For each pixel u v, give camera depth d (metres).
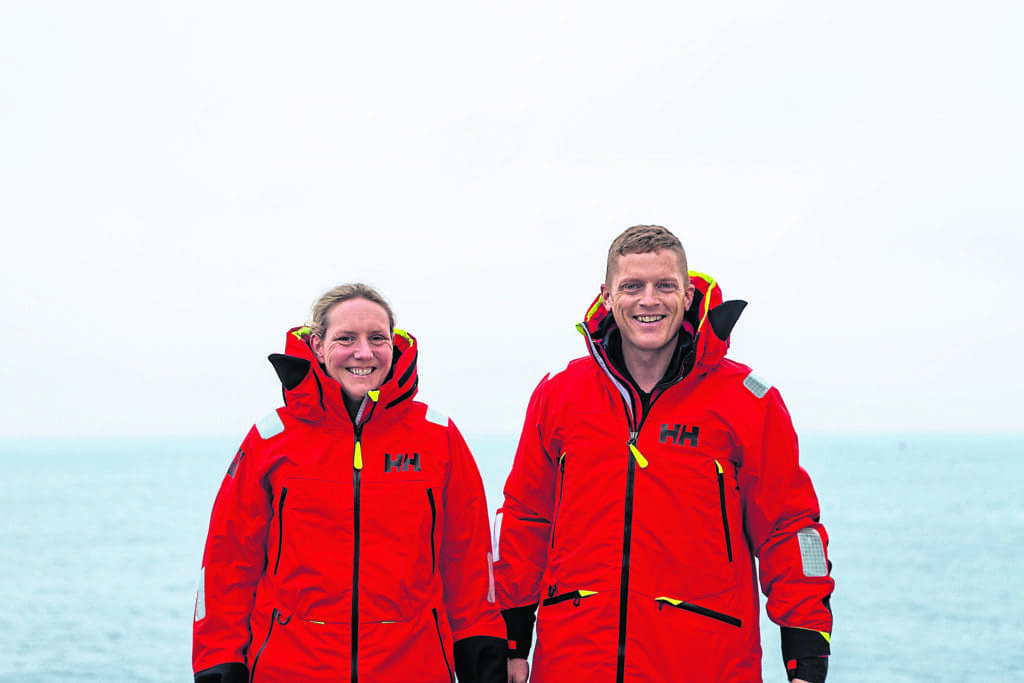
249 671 2.64
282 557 2.64
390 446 2.71
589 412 2.77
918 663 19.72
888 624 24.25
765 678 17.31
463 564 2.79
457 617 2.78
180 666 20.73
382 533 2.63
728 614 2.65
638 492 2.68
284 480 2.66
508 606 2.90
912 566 34.78
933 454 136.00
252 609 2.70
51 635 24.64
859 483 79.06
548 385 2.90
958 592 29.25
